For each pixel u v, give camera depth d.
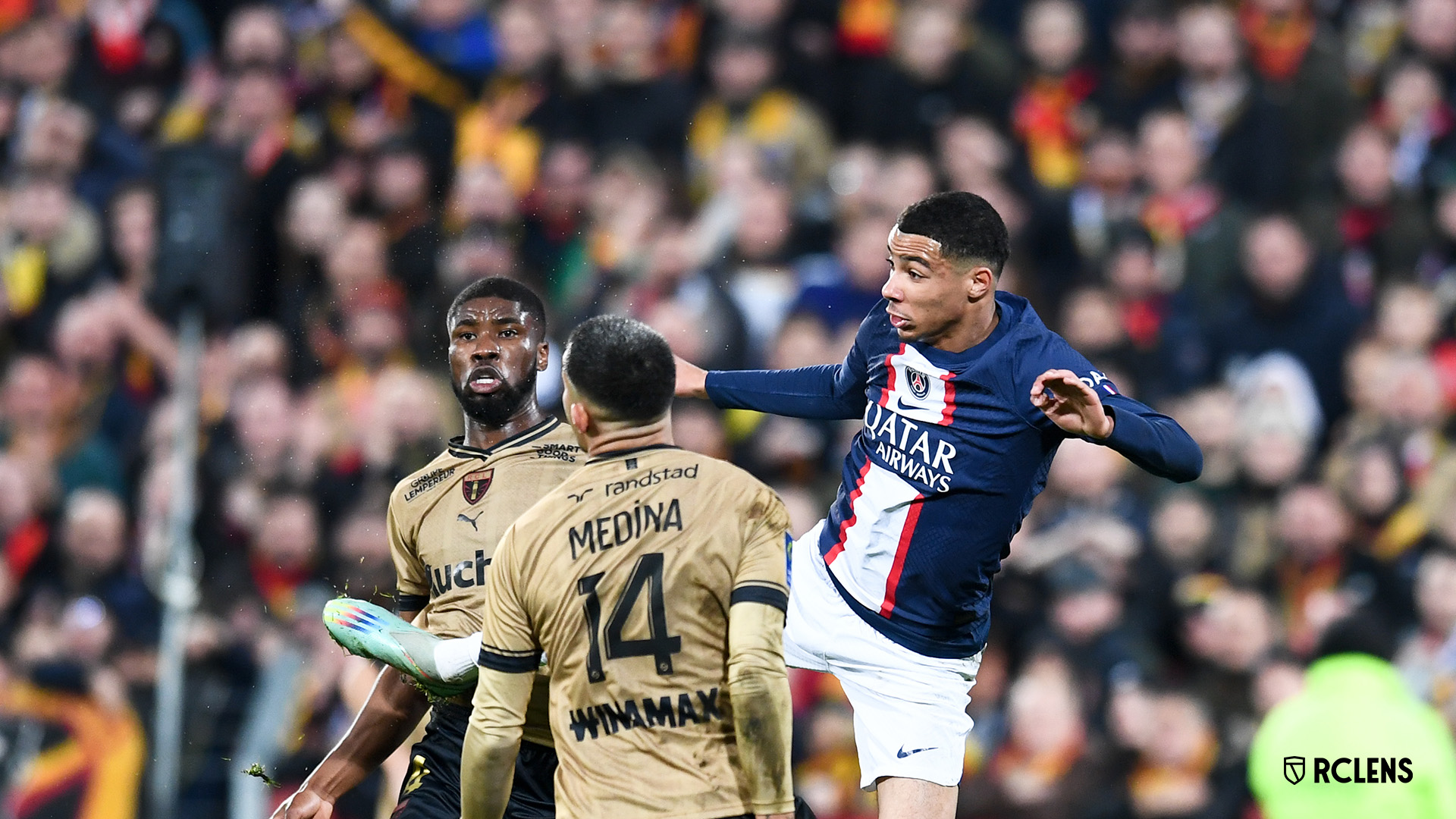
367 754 16.94
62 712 32.12
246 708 30.66
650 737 13.81
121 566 34.06
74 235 39.66
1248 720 28.02
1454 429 33.28
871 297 34.53
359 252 36.41
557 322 36.03
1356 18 41.28
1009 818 27.58
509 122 39.22
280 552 32.19
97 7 43.28
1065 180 38.91
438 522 16.17
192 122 40.91
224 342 35.41
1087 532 30.05
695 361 33.69
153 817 29.91
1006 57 39.62
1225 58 38.75
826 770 28.25
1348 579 30.94
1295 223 37.06
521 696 14.25
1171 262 37.22
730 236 36.25
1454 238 37.69
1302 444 32.78
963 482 15.80
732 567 13.92
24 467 35.81
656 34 40.56
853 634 16.81
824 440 32.91
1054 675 28.47
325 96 40.44
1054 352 15.37
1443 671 29.02
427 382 34.50
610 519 14.05
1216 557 31.08
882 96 38.84
